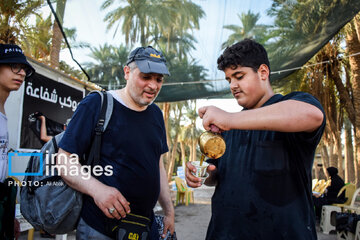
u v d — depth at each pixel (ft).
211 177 4.62
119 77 14.16
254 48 3.88
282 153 3.74
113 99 5.08
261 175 3.77
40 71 14.64
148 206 5.17
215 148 3.82
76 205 4.56
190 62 14.10
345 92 44.83
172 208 6.26
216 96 20.35
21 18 31.14
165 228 5.93
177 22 11.81
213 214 4.37
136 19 11.41
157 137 5.55
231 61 3.85
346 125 73.92
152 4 10.94
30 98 13.87
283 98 3.81
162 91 18.04
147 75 4.95
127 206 4.31
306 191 3.73
